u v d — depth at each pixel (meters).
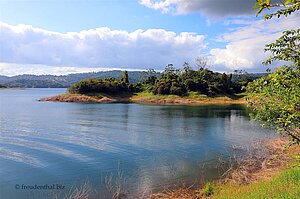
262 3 3.61
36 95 155.75
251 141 29.30
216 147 27.25
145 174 18.66
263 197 9.97
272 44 6.12
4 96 142.00
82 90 105.62
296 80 5.80
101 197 14.70
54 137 32.19
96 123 44.56
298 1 3.91
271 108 6.29
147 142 29.78
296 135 6.52
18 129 37.66
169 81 108.62
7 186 16.59
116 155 24.06
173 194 14.88
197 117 53.84
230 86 115.12
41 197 14.89
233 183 15.45
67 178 18.00
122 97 108.19
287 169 15.13
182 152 25.28
